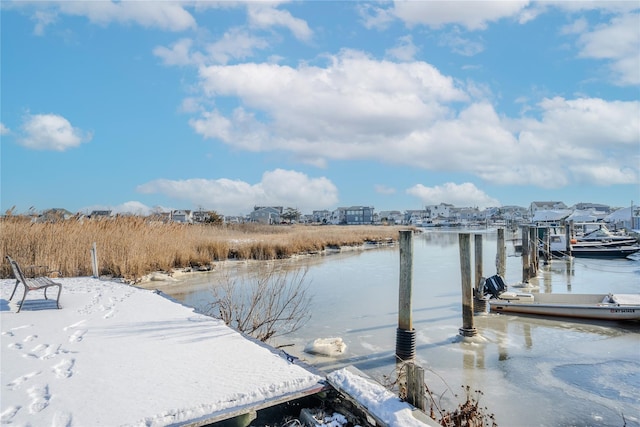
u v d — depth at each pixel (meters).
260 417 4.76
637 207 56.41
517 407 6.73
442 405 6.66
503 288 13.56
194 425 3.96
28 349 6.04
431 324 11.84
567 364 8.69
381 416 4.18
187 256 22.27
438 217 148.62
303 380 4.91
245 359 5.63
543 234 26.67
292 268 24.45
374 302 14.58
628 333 10.90
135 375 5.02
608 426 6.15
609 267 25.44
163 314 8.42
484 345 9.95
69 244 16.70
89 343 6.37
